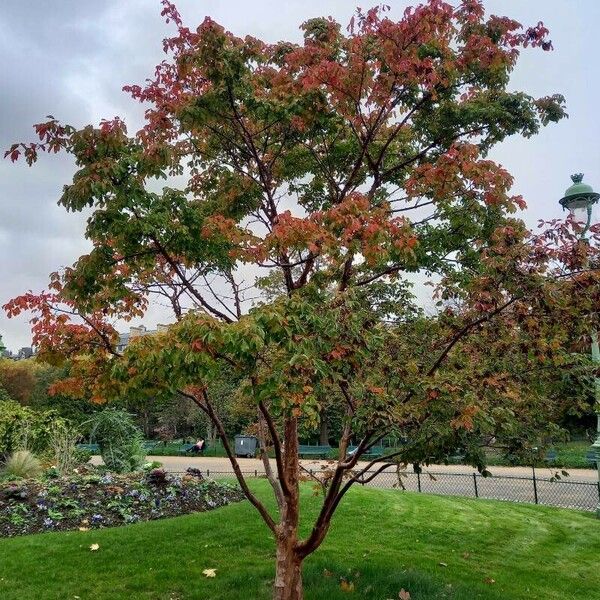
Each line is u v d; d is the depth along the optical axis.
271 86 5.87
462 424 3.75
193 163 6.36
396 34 5.09
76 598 5.47
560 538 8.44
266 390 3.53
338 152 6.21
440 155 5.39
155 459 27.12
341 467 4.61
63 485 10.08
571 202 9.67
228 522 8.14
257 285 5.62
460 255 5.88
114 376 4.41
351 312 3.87
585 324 4.16
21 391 41.72
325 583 5.83
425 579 6.02
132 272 5.22
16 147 4.56
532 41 5.40
